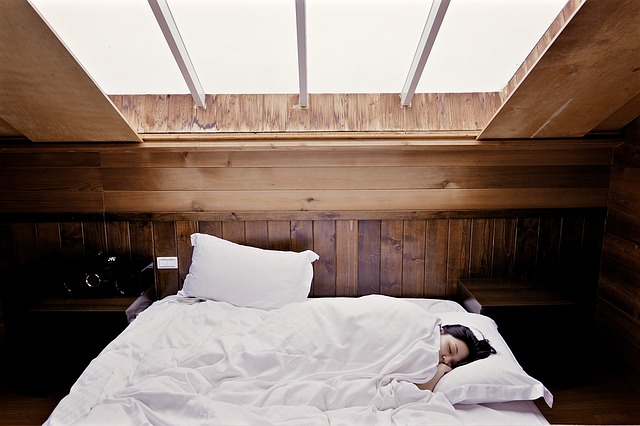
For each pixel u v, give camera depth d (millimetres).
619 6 1490
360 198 2531
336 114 2363
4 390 2283
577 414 2055
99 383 1610
